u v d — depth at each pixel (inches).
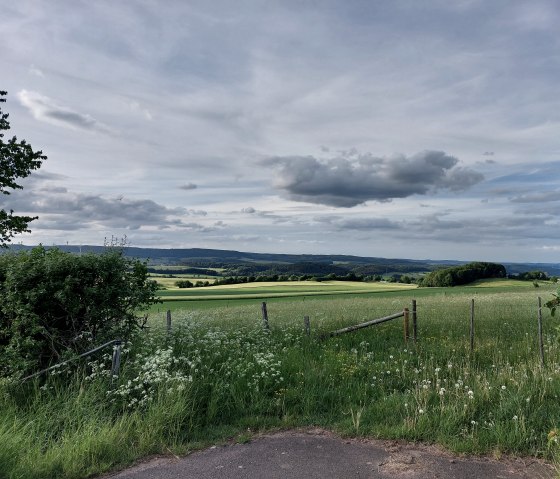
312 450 223.3
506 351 405.7
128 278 370.0
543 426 232.2
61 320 343.0
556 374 297.0
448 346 427.8
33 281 329.1
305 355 401.1
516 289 2094.0
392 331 532.4
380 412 267.7
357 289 2997.0
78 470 200.8
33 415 249.3
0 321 322.0
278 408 285.1
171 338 416.2
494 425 231.3
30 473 194.7
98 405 256.5
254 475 195.9
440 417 247.4
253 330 492.7
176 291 2832.2
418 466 201.5
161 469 204.8
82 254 355.9
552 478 186.4
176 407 253.4
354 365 362.3
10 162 709.3
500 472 193.9
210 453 222.7
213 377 315.3
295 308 935.0
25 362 299.6
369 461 208.2
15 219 714.8
